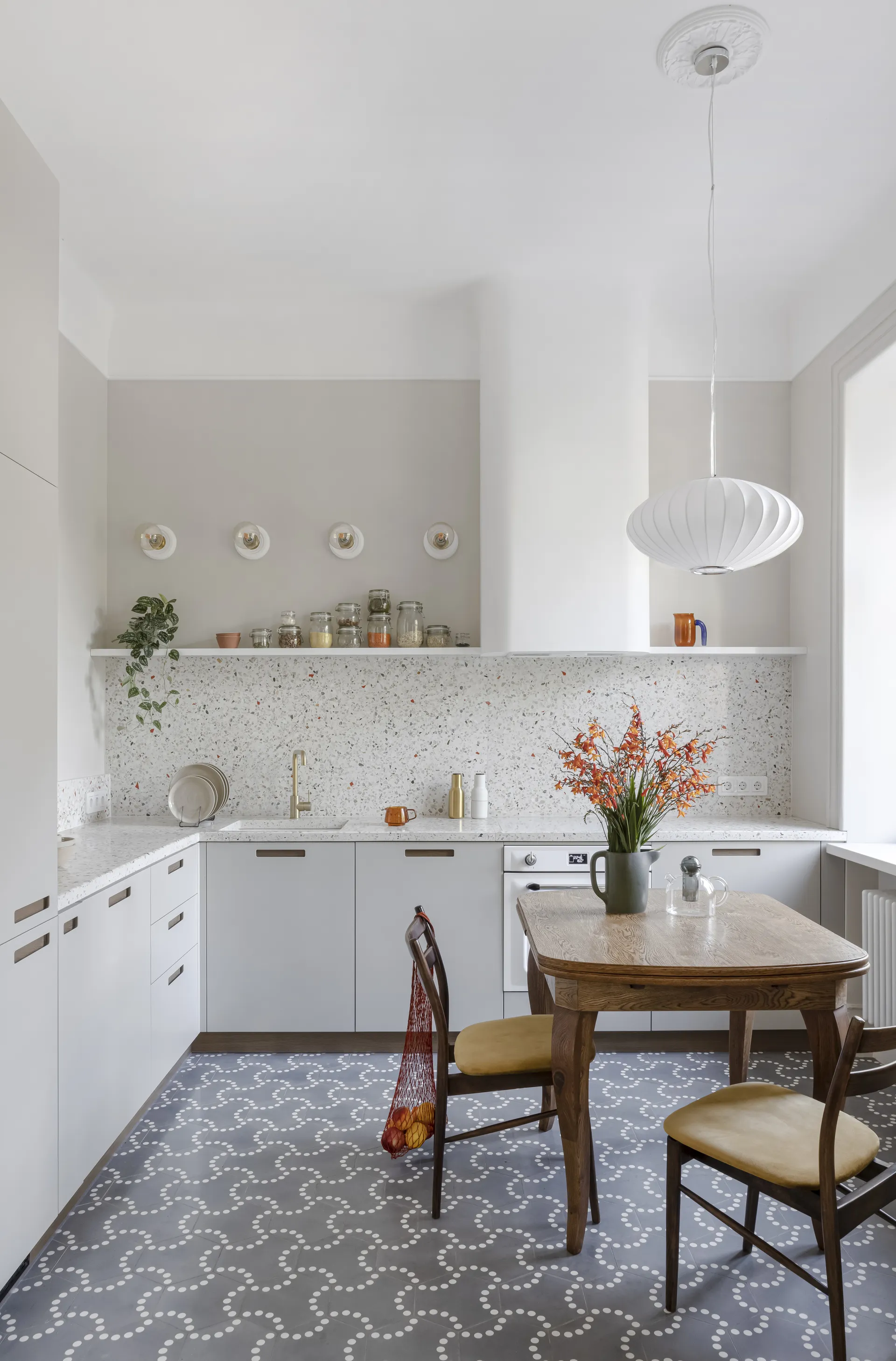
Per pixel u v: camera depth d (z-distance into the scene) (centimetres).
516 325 388
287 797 423
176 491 424
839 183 319
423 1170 272
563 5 232
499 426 389
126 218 341
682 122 283
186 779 405
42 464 231
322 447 425
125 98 270
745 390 427
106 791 416
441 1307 208
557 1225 241
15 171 219
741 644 426
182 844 344
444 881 368
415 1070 289
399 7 233
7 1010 208
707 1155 196
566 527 384
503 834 366
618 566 383
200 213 338
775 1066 353
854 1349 192
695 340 427
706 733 424
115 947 277
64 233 353
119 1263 225
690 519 253
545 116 280
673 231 353
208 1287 216
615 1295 211
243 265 381
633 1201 253
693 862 269
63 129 285
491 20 238
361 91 267
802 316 410
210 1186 262
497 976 367
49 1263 225
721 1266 223
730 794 423
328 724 423
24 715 219
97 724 410
